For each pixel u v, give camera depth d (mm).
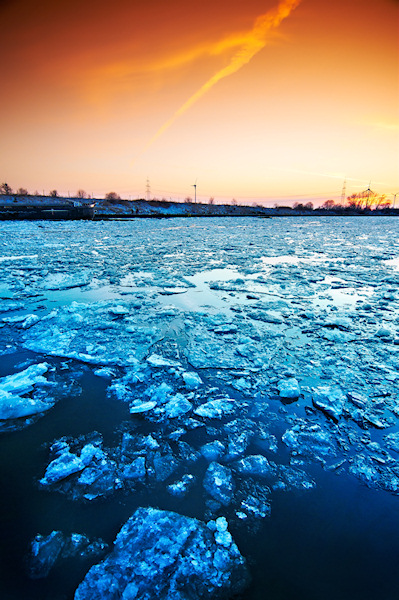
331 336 4059
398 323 4598
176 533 1583
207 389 2898
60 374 3117
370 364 3363
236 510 1742
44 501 1777
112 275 7754
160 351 3643
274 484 1913
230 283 6992
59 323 4441
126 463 2049
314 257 11188
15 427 2363
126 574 1412
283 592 1357
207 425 2426
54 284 6680
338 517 1701
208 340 3955
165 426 2396
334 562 1477
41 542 1551
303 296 6047
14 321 4480
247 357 3506
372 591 1367
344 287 6777
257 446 2225
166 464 2053
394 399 2750
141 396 2764
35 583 1392
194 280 7355
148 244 14367
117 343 3840
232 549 1518
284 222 36438
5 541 1561
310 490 1873
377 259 10750
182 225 28344
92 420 2449
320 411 2602
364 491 1867
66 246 13266
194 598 1327
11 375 3045
